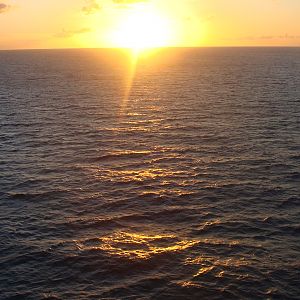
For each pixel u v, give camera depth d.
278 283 20.61
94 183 33.69
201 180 34.03
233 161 38.38
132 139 46.28
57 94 81.19
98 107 65.88
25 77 117.56
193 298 19.75
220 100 70.12
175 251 23.58
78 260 22.84
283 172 35.47
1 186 33.25
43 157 40.41
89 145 44.22
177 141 45.25
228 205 29.48
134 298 19.78
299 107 62.28
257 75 113.25
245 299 19.59
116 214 28.28
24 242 24.83
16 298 19.89
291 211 28.50
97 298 19.77
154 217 27.81
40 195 31.47
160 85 95.00
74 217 27.94
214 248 23.84
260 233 25.53
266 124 51.84
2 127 52.47
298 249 23.67
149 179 34.41
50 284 20.92
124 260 22.77
